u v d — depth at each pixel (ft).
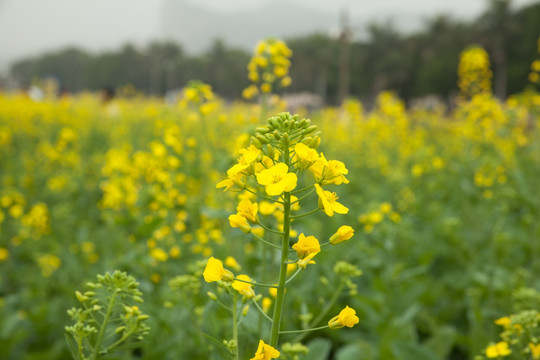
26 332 12.28
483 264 17.22
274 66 16.55
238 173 5.54
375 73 246.47
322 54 259.60
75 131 43.78
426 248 18.95
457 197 26.11
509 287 14.03
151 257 13.56
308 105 95.76
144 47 392.47
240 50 329.11
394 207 24.97
